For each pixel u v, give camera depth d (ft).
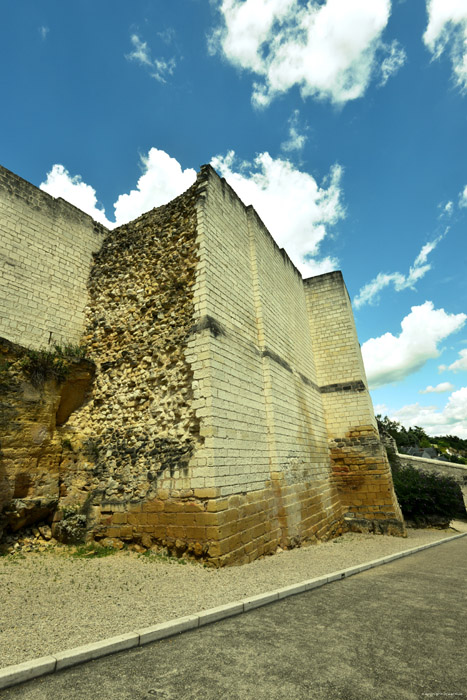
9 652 12.10
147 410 31.45
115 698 9.86
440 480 74.02
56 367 32.78
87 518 29.71
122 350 35.76
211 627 14.99
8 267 34.17
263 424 35.04
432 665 11.66
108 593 18.63
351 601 18.61
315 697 9.83
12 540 26.86
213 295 32.01
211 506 24.99
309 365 55.93
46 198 39.55
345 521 51.60
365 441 53.93
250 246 42.80
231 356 32.09
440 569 27.40
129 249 40.78
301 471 40.55
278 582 21.38
